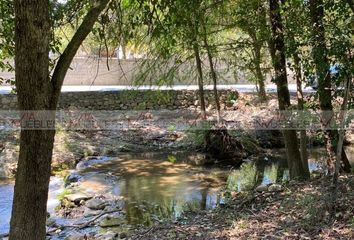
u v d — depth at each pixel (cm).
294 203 656
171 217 773
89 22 375
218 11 842
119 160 1276
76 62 1934
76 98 1620
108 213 827
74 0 499
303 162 887
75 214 830
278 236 534
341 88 788
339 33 622
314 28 654
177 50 906
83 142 1375
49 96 366
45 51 350
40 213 378
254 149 1370
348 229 519
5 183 1036
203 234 598
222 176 1127
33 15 337
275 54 809
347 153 1268
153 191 979
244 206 724
